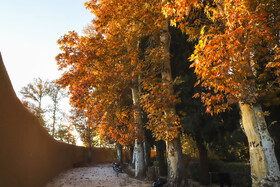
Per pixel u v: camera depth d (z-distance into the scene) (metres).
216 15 6.54
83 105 13.68
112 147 40.97
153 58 12.41
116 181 14.51
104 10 12.97
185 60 13.47
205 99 6.36
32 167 10.02
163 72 12.79
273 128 9.82
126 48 12.99
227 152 12.91
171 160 11.40
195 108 11.80
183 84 12.44
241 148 12.50
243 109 7.07
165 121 10.87
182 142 19.62
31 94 35.12
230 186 9.88
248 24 5.36
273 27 5.83
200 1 6.95
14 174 7.36
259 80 8.53
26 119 9.20
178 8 6.35
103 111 16.53
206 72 5.40
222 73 5.21
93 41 12.66
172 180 11.05
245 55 5.32
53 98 36.41
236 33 5.16
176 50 13.91
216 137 11.42
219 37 5.27
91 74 13.27
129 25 12.43
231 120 11.08
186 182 10.98
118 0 12.41
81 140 39.62
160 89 11.98
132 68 12.68
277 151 9.75
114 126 16.52
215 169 12.05
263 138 6.37
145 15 11.03
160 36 13.16
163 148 16.16
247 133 6.93
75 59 12.59
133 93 17.44
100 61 12.84
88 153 38.59
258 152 6.52
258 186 6.32
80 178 16.05
